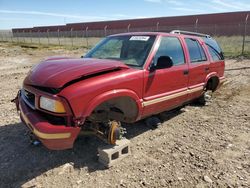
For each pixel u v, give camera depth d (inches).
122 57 179.0
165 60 171.0
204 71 226.8
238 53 697.0
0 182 132.6
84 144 169.8
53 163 148.6
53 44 1376.7
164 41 186.1
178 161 150.8
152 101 169.9
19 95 159.9
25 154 158.4
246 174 137.0
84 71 135.9
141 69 162.1
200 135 186.2
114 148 147.2
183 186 128.3
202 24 1676.9
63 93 126.0
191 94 213.0
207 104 253.4
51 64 149.7
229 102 265.7
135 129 195.6
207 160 151.2
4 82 389.7
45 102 129.7
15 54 828.0
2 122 209.2
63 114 126.4
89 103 131.7
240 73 424.5
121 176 136.9
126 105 163.6
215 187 127.1
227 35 1316.4
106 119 154.4
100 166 145.9
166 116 225.6
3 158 154.3
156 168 143.8
